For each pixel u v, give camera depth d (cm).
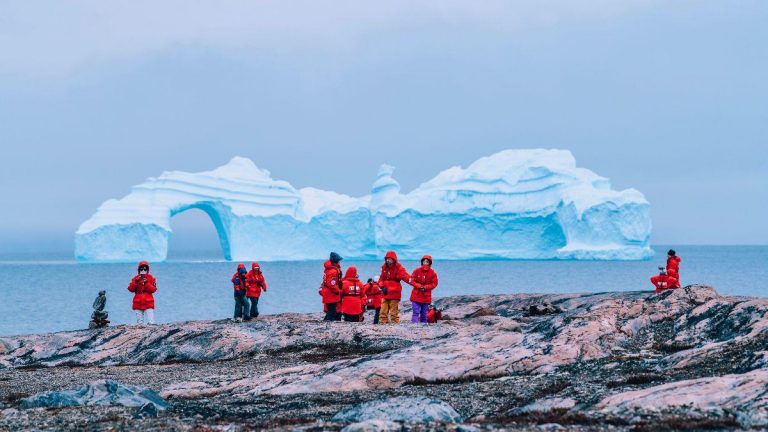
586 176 13775
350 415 1025
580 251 12294
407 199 13612
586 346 1515
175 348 2011
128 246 13138
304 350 1941
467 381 1391
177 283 11338
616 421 926
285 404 1214
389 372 1402
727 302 1688
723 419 886
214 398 1316
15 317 6375
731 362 1245
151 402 1171
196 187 13812
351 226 13838
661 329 1684
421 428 905
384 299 2322
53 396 1235
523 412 1031
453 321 2266
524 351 1513
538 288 9881
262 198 13888
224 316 6319
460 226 13412
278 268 16738
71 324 5838
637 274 13650
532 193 13250
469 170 14500
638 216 12500
